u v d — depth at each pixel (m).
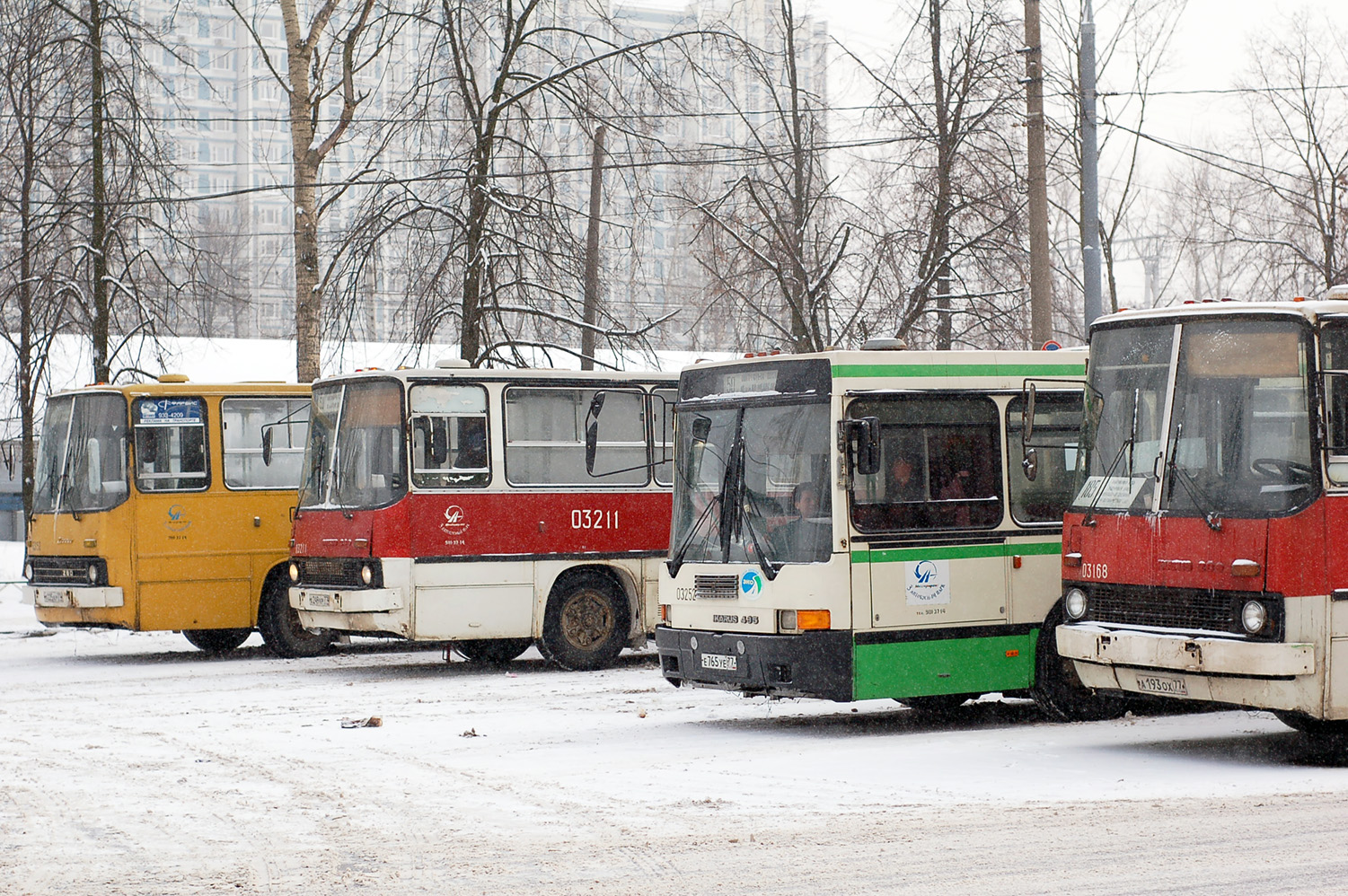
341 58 28.62
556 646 19.28
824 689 13.50
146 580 20.47
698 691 17.34
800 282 29.00
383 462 18.77
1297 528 11.44
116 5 27.52
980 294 28.23
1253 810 10.10
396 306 27.88
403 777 11.68
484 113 27.00
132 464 20.53
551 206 26.50
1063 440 14.93
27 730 14.41
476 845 9.23
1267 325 11.84
